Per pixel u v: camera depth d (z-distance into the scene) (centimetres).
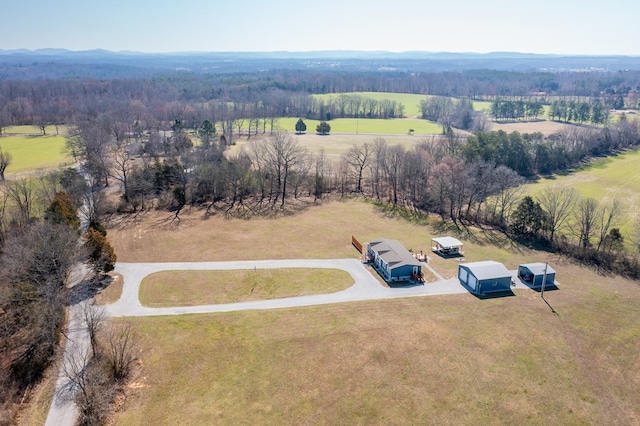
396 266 6300
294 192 10325
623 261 6806
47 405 4044
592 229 7925
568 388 4294
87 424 3812
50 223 5919
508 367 4553
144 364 4544
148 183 9262
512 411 4000
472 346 4866
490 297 5928
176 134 13525
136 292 5888
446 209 9338
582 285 6300
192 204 9494
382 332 5094
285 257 7038
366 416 3922
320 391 4206
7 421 3841
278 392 4194
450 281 6347
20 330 4978
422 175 9950
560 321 5378
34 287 5078
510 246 7594
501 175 9194
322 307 5616
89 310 5062
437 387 4262
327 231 8144
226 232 8038
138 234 7856
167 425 3819
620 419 3950
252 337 4991
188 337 4975
